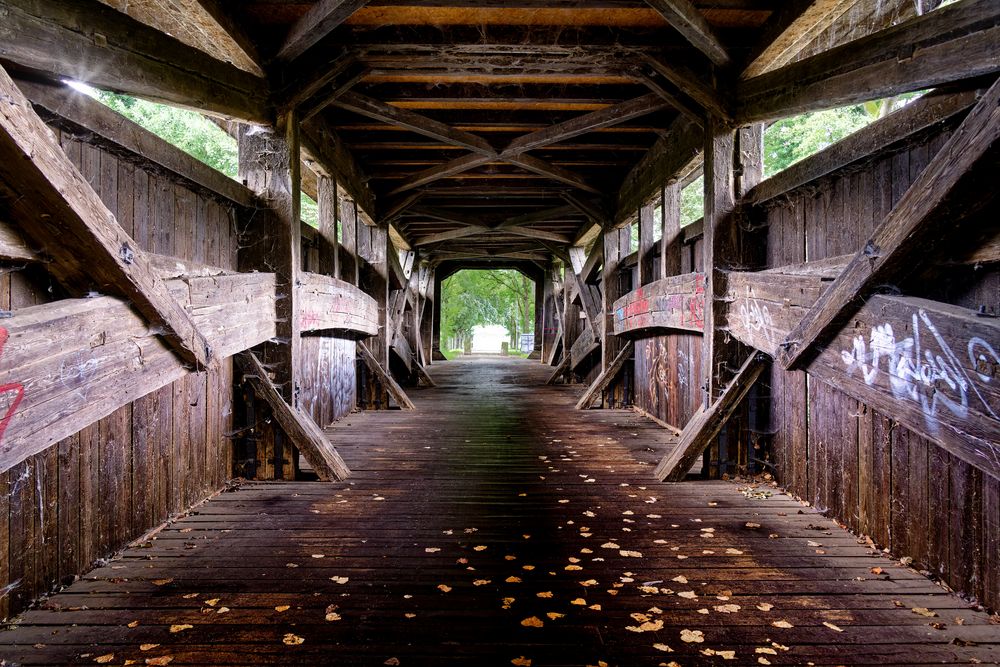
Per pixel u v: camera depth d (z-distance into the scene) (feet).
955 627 8.04
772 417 15.23
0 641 7.61
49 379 6.83
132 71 10.19
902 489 10.17
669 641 7.70
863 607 8.59
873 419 10.95
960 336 7.54
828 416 12.53
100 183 9.59
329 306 20.04
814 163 12.46
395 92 18.67
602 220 30.68
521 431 22.81
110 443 10.23
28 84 8.25
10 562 8.11
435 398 33.68
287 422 15.42
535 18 14.21
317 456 15.40
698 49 15.01
